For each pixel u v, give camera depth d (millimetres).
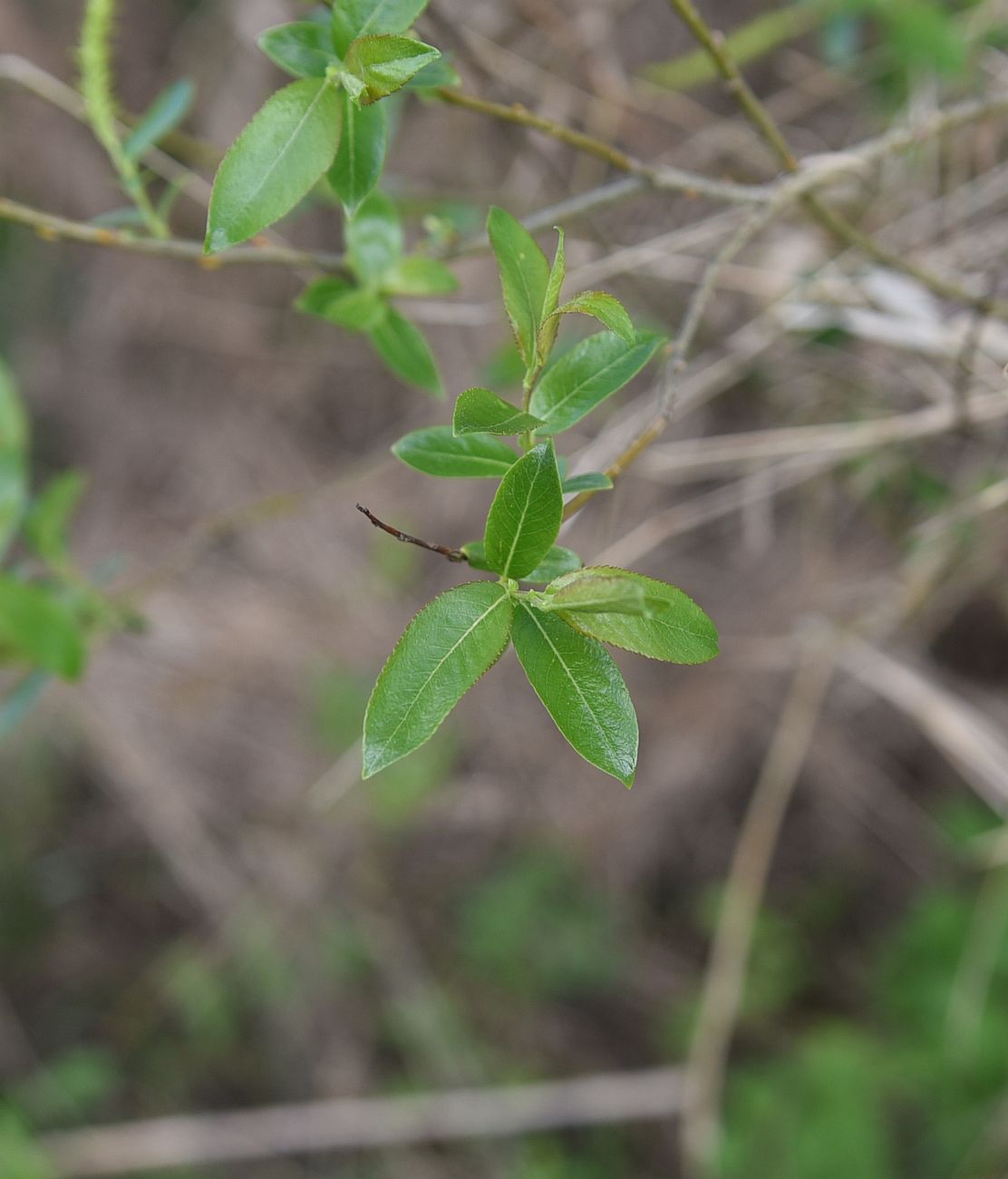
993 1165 1179
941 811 1268
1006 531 890
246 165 439
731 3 1100
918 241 807
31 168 1439
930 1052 1214
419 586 1431
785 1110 1237
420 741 396
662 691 1335
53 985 1566
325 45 453
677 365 499
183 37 1355
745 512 1045
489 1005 1442
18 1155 1278
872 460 890
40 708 1503
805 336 851
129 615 695
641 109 940
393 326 545
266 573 1494
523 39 959
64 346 1594
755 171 945
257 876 1493
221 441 1538
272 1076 1487
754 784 1321
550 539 403
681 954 1403
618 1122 1424
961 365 682
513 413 402
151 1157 1410
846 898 1353
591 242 881
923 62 820
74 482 659
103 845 1565
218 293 1489
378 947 1462
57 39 1411
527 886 1420
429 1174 1416
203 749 1493
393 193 789
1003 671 1115
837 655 980
